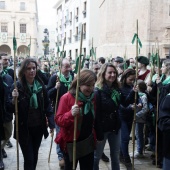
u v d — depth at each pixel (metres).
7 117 4.47
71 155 3.12
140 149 5.33
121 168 4.83
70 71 5.55
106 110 3.72
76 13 35.62
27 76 3.65
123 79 4.63
